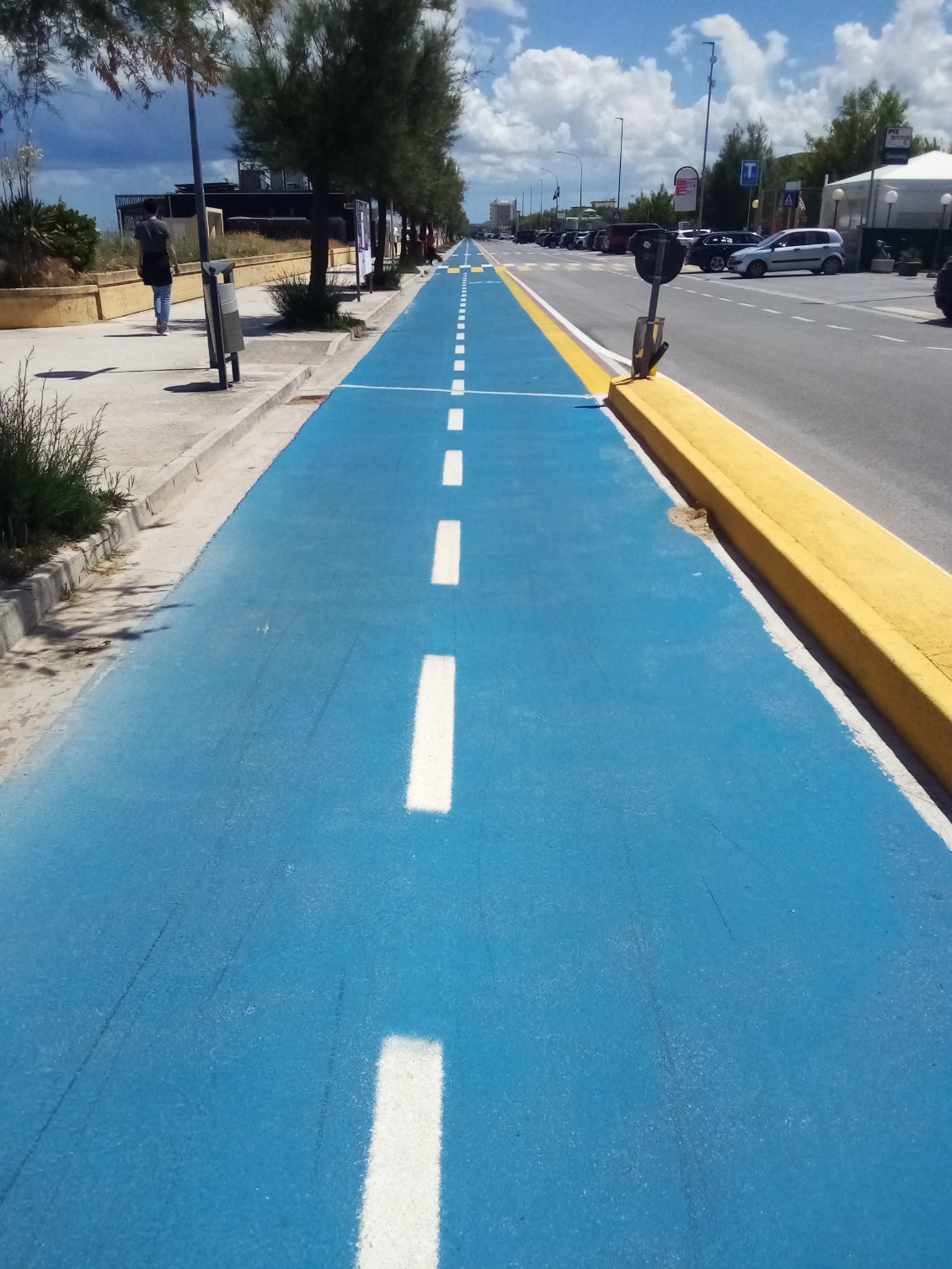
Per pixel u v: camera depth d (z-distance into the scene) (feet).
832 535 18.20
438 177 89.76
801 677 14.25
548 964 8.93
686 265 159.74
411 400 36.52
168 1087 7.70
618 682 14.10
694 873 10.12
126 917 9.50
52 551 17.56
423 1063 7.91
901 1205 6.84
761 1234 6.66
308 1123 7.40
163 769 11.90
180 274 76.79
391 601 17.06
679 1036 8.18
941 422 33.32
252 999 8.53
